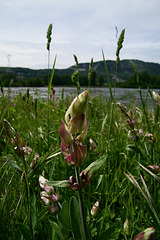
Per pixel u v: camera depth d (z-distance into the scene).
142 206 1.88
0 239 1.44
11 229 1.55
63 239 1.32
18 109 5.41
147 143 2.87
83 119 0.99
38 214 1.63
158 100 2.00
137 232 1.64
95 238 1.51
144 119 3.53
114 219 1.86
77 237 1.26
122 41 2.58
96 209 1.51
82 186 1.13
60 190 1.96
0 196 1.84
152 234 1.02
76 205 1.29
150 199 1.48
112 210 1.87
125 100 13.34
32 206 1.57
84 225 1.12
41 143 2.79
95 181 2.26
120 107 2.10
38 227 1.57
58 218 1.35
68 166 2.43
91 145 2.57
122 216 1.76
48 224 1.65
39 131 2.99
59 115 4.10
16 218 1.61
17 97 6.91
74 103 0.98
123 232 1.50
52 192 1.36
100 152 2.73
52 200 1.33
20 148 1.45
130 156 2.72
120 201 1.91
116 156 2.71
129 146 2.36
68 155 1.04
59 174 2.21
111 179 2.23
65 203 1.37
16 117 4.41
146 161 2.45
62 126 1.02
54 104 4.93
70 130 1.00
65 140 1.02
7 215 1.62
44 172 2.02
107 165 2.50
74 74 2.05
